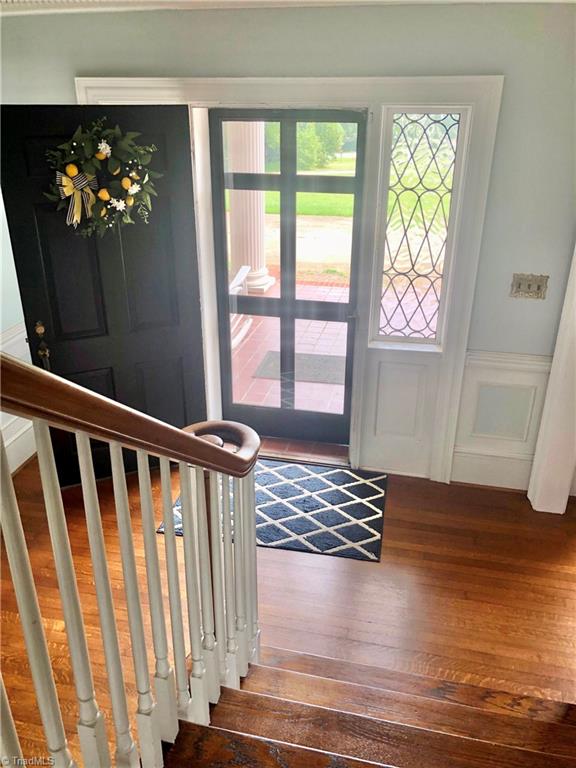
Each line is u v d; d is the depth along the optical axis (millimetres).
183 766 1386
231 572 1736
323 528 3309
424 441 3688
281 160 3428
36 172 2973
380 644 2625
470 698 2258
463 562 3088
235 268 3768
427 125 3092
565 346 3135
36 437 877
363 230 3268
